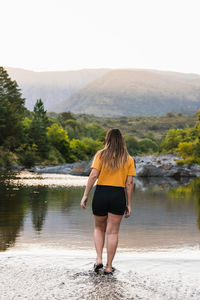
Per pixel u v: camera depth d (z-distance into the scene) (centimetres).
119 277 388
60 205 1232
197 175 4172
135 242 669
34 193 1655
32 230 772
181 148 5825
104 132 12669
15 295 331
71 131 11988
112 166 423
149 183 2703
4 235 711
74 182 2486
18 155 5738
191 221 934
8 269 408
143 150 14050
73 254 535
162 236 729
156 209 1184
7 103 6700
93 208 431
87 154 8681
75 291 344
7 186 2041
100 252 428
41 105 7519
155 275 396
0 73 8025
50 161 6419
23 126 6569
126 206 449
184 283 370
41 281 370
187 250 597
